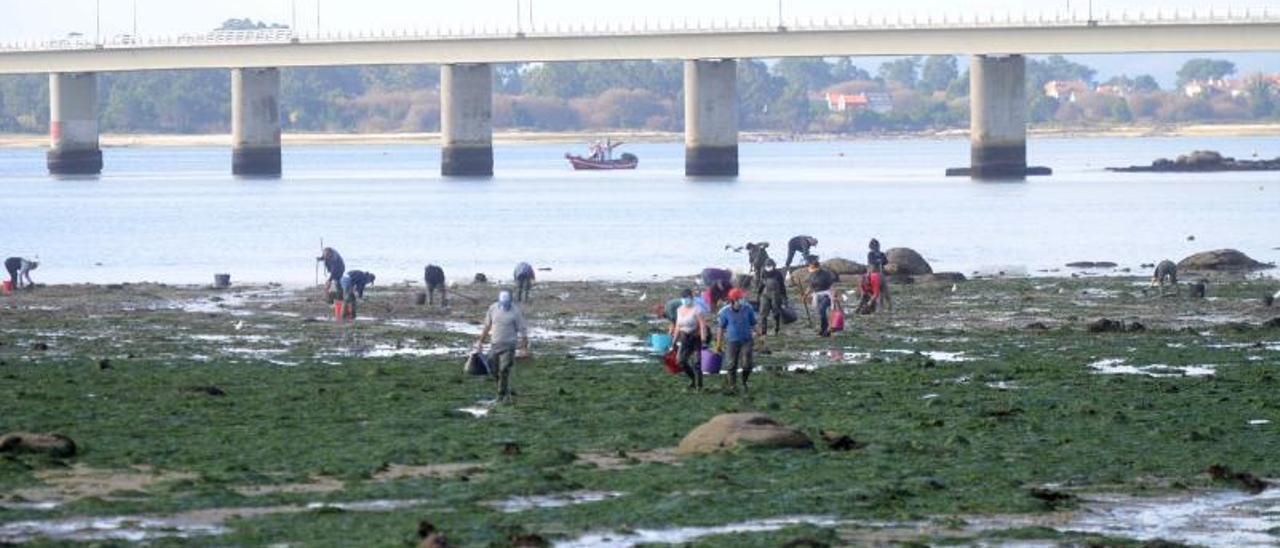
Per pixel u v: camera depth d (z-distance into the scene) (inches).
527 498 2315.5
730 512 2220.7
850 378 3563.0
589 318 4997.5
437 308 5324.8
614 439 2773.1
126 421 2945.4
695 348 3363.7
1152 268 7003.0
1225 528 2159.2
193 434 2810.0
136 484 2383.1
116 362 3865.7
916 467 2511.1
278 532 2086.6
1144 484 2411.4
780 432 2669.8
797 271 5920.3
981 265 7317.9
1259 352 4035.4
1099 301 5442.9
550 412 3073.3
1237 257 6806.1
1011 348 4160.9
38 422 2923.2
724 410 3095.5
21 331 4608.8
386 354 4101.9
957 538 2087.8
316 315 5132.9
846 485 2383.1
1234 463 2564.0
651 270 7160.4
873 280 5064.0
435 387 3415.4
